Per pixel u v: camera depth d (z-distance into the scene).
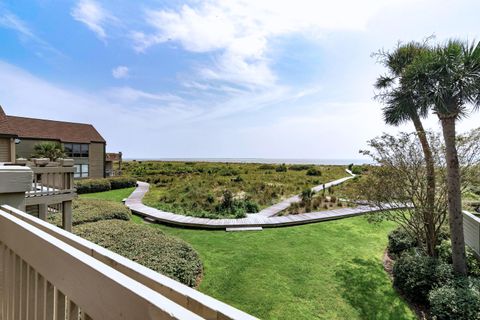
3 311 1.26
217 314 0.46
